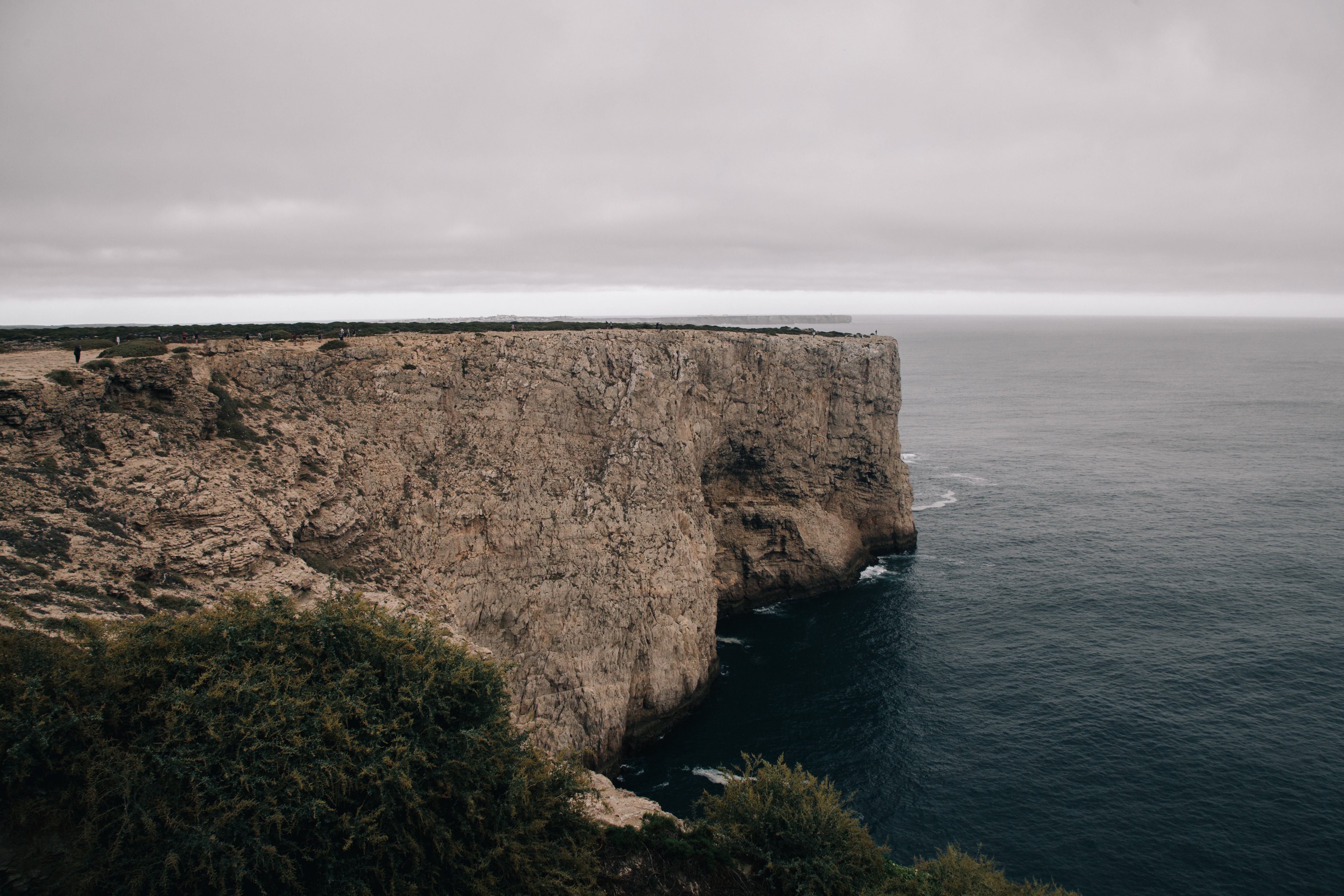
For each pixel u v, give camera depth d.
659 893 22.31
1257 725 44.72
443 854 18.48
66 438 28.59
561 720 44.16
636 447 52.81
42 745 15.31
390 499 39.78
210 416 34.16
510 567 44.16
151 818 15.75
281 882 16.75
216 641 19.81
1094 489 100.19
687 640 52.06
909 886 26.05
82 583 23.36
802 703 51.09
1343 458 114.75
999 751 43.88
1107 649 54.69
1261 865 34.50
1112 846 36.06
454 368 45.75
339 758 18.11
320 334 57.81
